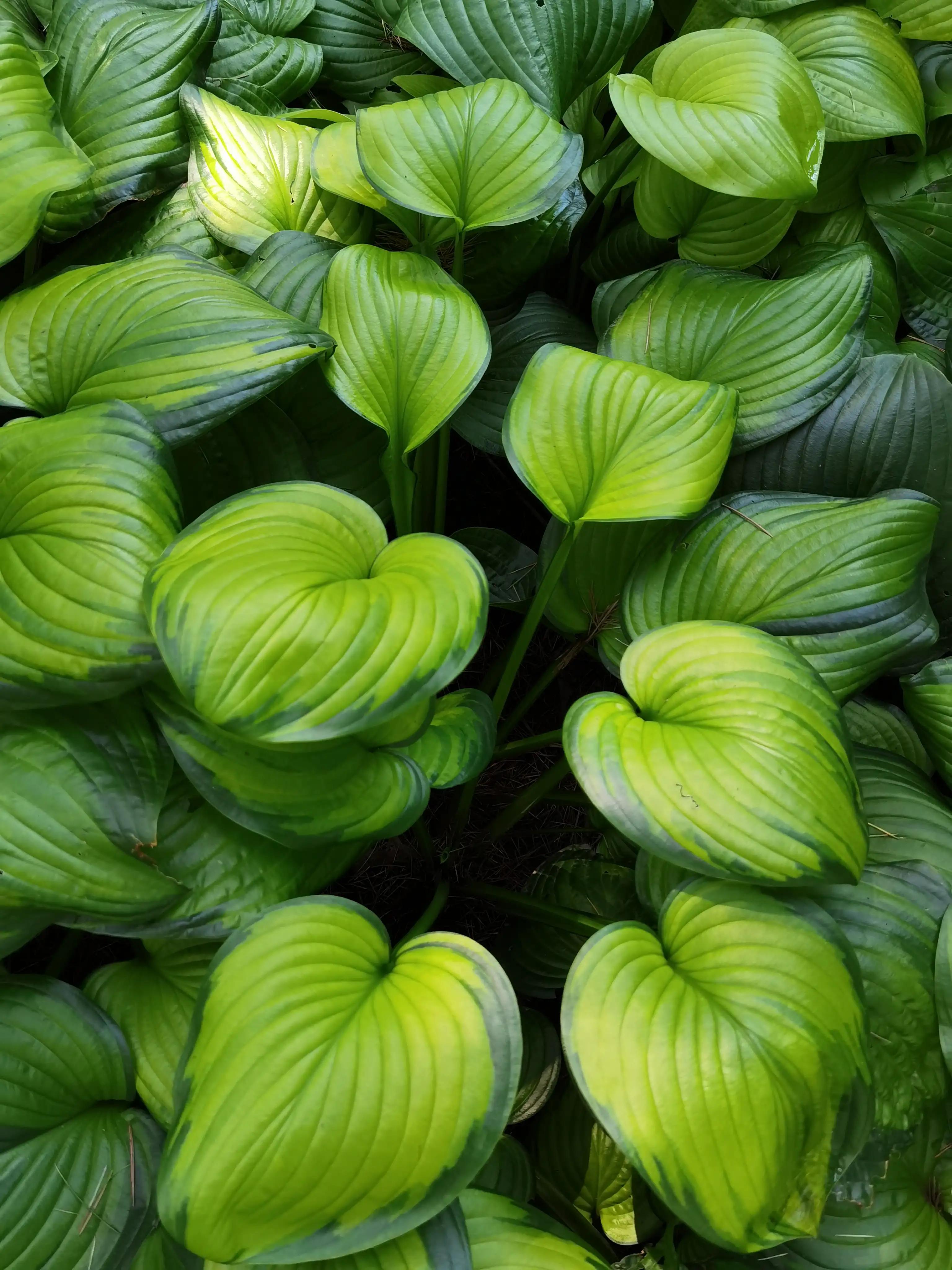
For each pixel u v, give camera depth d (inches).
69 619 29.0
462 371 34.2
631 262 42.8
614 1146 34.7
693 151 36.2
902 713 38.5
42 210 33.7
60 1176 29.7
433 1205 27.6
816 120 37.8
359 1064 27.8
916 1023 31.9
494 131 35.9
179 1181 26.9
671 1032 28.8
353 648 27.8
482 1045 28.4
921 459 37.3
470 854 38.2
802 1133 29.3
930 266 42.8
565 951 35.8
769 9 41.6
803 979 29.8
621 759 29.9
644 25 38.7
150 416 31.5
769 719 30.6
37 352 33.5
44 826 29.3
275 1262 26.9
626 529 36.1
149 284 33.4
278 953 28.7
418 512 39.7
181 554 29.1
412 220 37.8
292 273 36.7
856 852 30.0
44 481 30.2
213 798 29.3
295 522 30.0
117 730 30.3
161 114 37.9
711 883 30.8
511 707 41.8
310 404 36.9
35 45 39.4
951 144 43.2
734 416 34.4
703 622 32.2
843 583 34.4
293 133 39.5
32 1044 30.2
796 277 39.4
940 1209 32.8
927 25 41.1
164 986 31.6
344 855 31.8
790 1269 31.8
